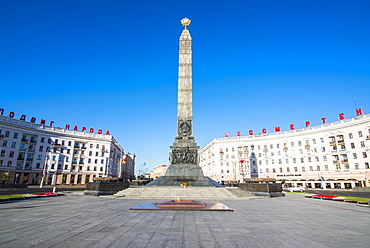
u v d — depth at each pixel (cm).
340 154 5341
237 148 6925
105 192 2308
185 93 3184
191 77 3238
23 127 5738
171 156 2934
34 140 5941
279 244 657
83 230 790
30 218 1002
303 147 6012
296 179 5953
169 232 772
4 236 709
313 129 5894
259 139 6725
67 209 1287
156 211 1214
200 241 675
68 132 6594
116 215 1087
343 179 5197
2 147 5341
